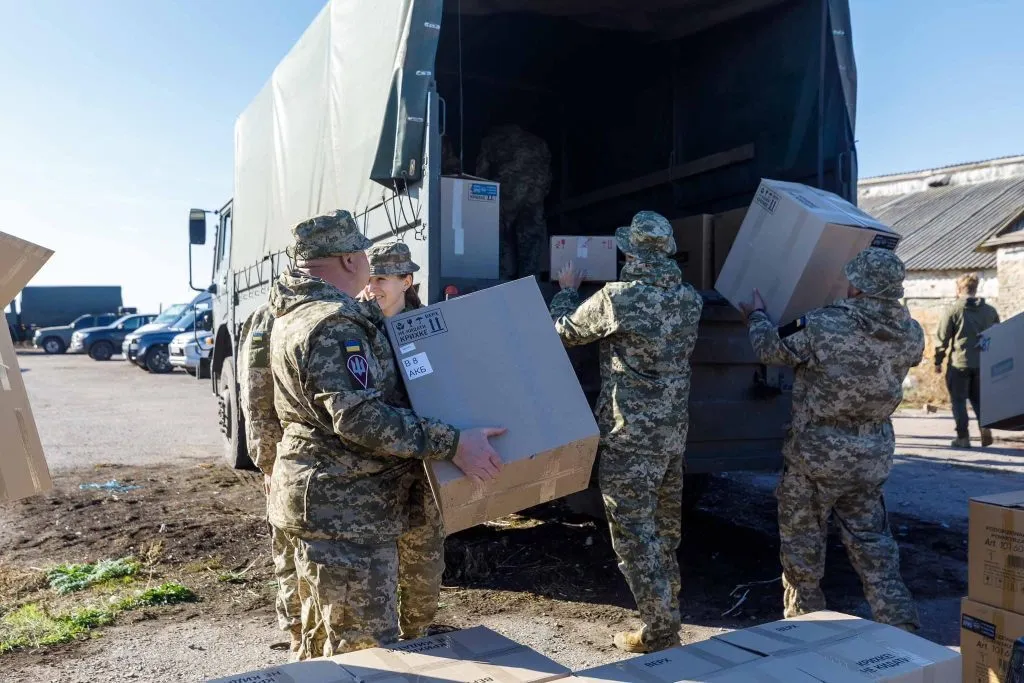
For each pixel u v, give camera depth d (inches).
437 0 136.1
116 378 663.8
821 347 113.0
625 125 235.8
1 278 60.0
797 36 177.6
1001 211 692.7
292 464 81.7
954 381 313.7
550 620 135.3
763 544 180.9
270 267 223.6
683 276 166.2
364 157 155.0
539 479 85.7
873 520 117.6
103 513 204.8
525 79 245.0
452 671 62.6
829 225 118.5
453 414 83.0
